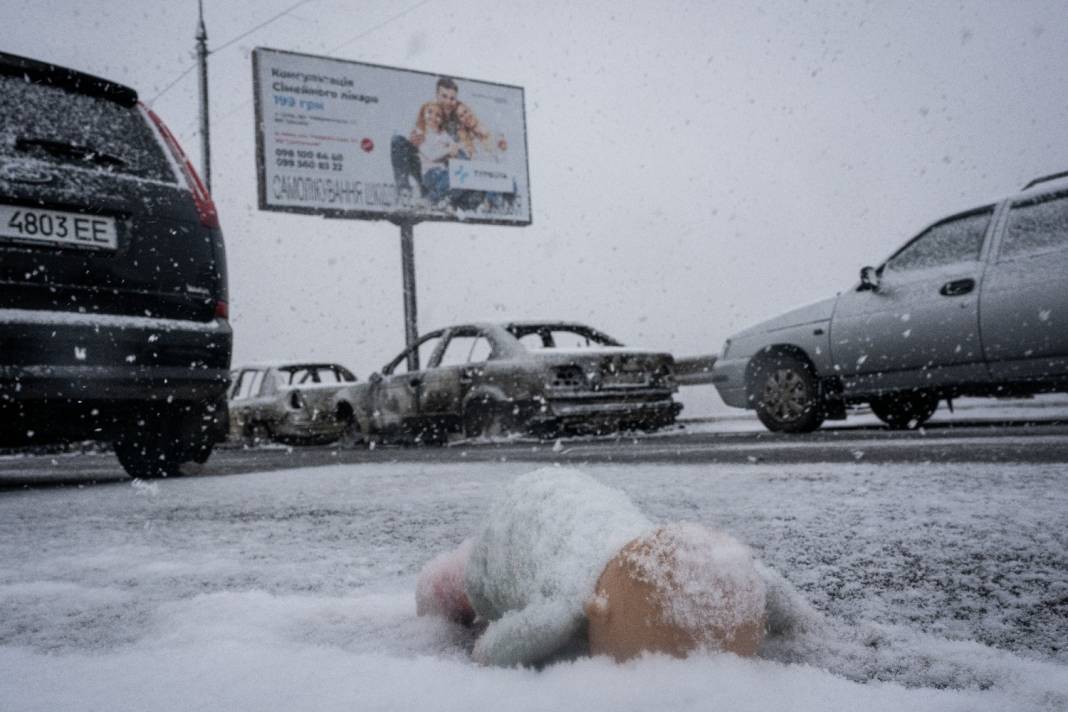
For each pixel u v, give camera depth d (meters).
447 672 1.08
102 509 3.55
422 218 17.77
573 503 1.15
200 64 17.22
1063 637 1.26
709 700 0.87
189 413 5.20
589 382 8.08
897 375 6.36
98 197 4.53
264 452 9.84
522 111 19.00
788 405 7.12
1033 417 7.23
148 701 1.03
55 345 4.30
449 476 4.43
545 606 1.06
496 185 18.53
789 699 0.89
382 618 1.46
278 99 16.58
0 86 4.48
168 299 4.79
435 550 2.21
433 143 17.92
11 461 10.55
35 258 4.29
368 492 3.78
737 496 2.89
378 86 17.48
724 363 7.60
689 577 0.95
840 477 3.30
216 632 1.39
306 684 1.06
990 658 1.14
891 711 0.87
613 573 1.00
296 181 16.59
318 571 1.97
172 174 5.02
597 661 0.99
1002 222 5.88
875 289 6.50
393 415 9.69
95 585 1.90
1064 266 5.41
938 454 4.06
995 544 1.90
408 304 17.86
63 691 1.08
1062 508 2.31
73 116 4.71
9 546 2.57
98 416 4.77
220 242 5.12
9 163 4.27
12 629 1.52
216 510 3.34
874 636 1.24
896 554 1.85
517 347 8.38
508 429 8.27
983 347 5.78
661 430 8.85
